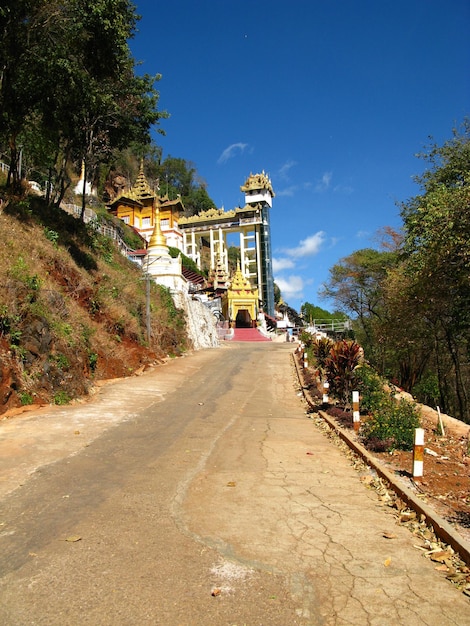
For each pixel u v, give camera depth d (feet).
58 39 54.75
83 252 75.15
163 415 39.55
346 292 123.44
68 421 34.12
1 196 63.26
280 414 44.01
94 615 11.39
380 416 31.14
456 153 60.39
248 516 18.03
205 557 14.48
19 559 14.20
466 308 57.36
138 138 78.74
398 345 75.05
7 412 34.22
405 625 11.12
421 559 14.62
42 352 40.57
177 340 91.97
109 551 14.79
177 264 110.42
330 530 16.80
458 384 67.67
